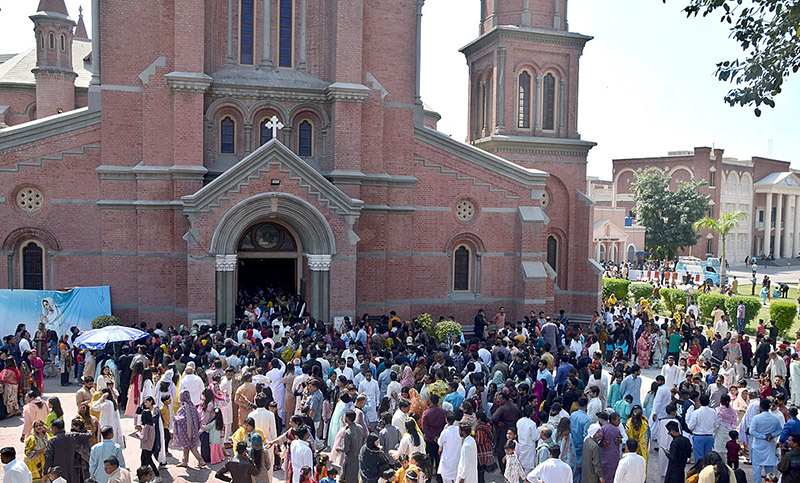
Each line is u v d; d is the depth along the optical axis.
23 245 24.81
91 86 25.05
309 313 25.25
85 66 43.56
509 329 26.00
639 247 77.44
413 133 28.39
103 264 25.16
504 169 29.62
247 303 26.97
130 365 17.44
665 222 67.69
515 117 33.94
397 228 28.28
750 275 75.38
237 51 26.78
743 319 33.25
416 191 28.72
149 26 24.95
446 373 15.53
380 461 11.05
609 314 29.75
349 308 25.50
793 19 11.85
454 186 29.14
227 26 26.55
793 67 12.18
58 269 24.95
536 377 16.58
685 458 12.25
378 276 27.81
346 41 26.44
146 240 25.06
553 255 34.44
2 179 24.14
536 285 29.52
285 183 24.38
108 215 25.11
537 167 33.69
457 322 27.75
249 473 10.74
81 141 24.89
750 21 12.57
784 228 101.06
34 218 24.61
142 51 24.94
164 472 14.10
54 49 36.47
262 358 17.08
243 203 23.80
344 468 11.91
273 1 27.02
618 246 74.31
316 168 27.30
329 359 17.52
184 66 24.61
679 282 61.00
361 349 18.78
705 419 13.67
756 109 12.58
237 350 17.56
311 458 11.45
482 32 36.09
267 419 12.70
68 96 36.97
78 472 11.30
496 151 33.28
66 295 23.81
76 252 25.08
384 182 27.78
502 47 33.19
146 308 25.16
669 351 24.72
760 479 13.97
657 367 25.52
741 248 94.19
